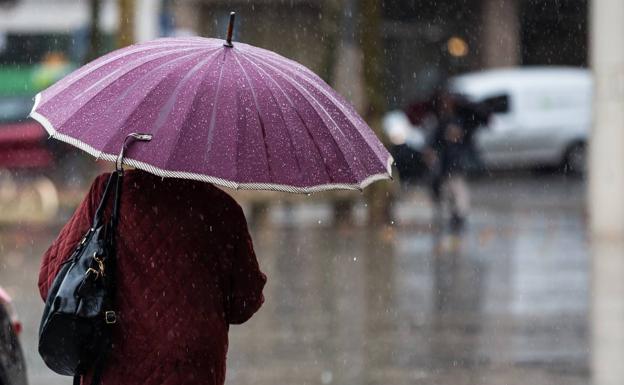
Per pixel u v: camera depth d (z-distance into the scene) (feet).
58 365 29.22
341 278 94.43
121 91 29.27
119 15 145.38
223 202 29.99
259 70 30.07
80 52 204.64
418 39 269.44
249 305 30.50
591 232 122.52
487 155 220.84
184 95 28.94
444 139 142.61
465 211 140.97
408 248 115.75
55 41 209.26
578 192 191.01
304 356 65.31
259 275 30.58
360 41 150.51
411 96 266.98
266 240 124.16
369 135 31.27
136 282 28.99
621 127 120.37
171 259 29.12
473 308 80.12
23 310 78.38
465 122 143.54
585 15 272.10
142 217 29.27
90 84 29.99
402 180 192.85
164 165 28.04
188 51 30.27
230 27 30.42
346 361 63.93
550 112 223.51
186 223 29.40
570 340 69.00
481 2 270.46
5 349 35.65
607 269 98.89
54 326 28.45
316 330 72.79
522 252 111.55
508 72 227.40
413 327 73.41
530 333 71.15
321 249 115.03
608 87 120.37
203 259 29.45
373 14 147.54
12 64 207.31
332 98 30.96
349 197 144.25
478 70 271.69
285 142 28.99
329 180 29.27
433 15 269.03
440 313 78.28
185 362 28.78
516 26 272.51
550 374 60.54
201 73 29.45
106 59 30.81
